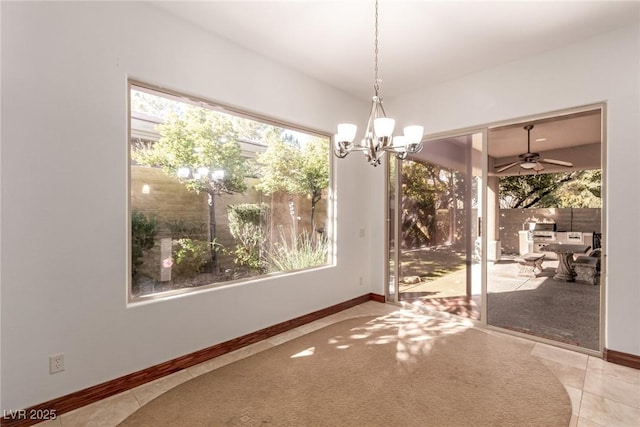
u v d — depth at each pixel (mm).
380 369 2475
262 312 3078
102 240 2088
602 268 2660
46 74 1871
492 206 7492
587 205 8430
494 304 4148
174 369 2438
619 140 2557
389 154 4293
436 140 3803
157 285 2436
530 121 3096
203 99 2650
